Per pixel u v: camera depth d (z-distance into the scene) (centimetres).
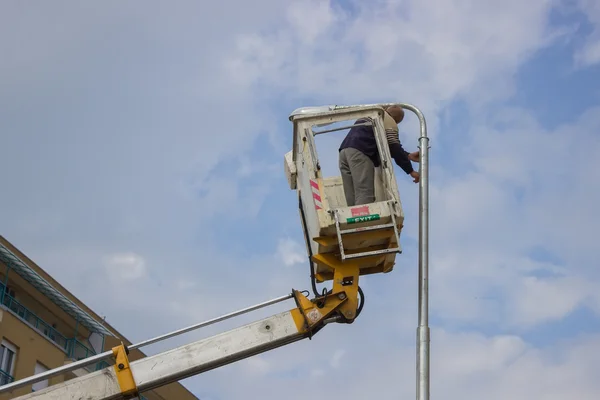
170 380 1214
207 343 1223
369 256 1238
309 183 1255
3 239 4316
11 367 3825
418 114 1292
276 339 1220
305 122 1284
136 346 1224
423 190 1228
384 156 1263
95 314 4825
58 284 4616
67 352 4416
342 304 1235
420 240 1191
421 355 1112
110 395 1202
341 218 1220
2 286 4053
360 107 1291
